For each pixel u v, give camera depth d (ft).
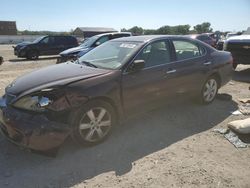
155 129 16.37
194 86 18.99
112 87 14.07
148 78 15.75
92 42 45.52
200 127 16.83
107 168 12.30
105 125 14.28
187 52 18.65
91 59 16.84
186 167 12.36
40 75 14.29
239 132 15.51
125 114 15.12
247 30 38.19
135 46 16.06
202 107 20.26
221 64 20.75
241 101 21.95
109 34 47.16
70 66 15.84
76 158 13.05
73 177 11.64
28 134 11.96
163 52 17.06
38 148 12.22
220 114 19.02
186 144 14.57
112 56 16.11
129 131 16.02
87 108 13.26
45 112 12.19
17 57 69.31
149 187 10.98
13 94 13.14
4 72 40.04
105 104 13.98
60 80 13.30
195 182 11.31
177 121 17.62
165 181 11.37
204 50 19.83
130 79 14.90
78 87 13.01
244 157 13.37
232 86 27.68
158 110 19.36
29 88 13.00
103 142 14.48
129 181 11.37
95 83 13.60
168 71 16.85
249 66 41.14
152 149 14.02
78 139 13.32
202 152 13.74
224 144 14.65
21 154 13.37
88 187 11.00
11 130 12.48
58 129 12.24
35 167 12.32
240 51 32.83
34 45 64.39
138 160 12.97
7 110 12.78
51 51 67.26
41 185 11.11
